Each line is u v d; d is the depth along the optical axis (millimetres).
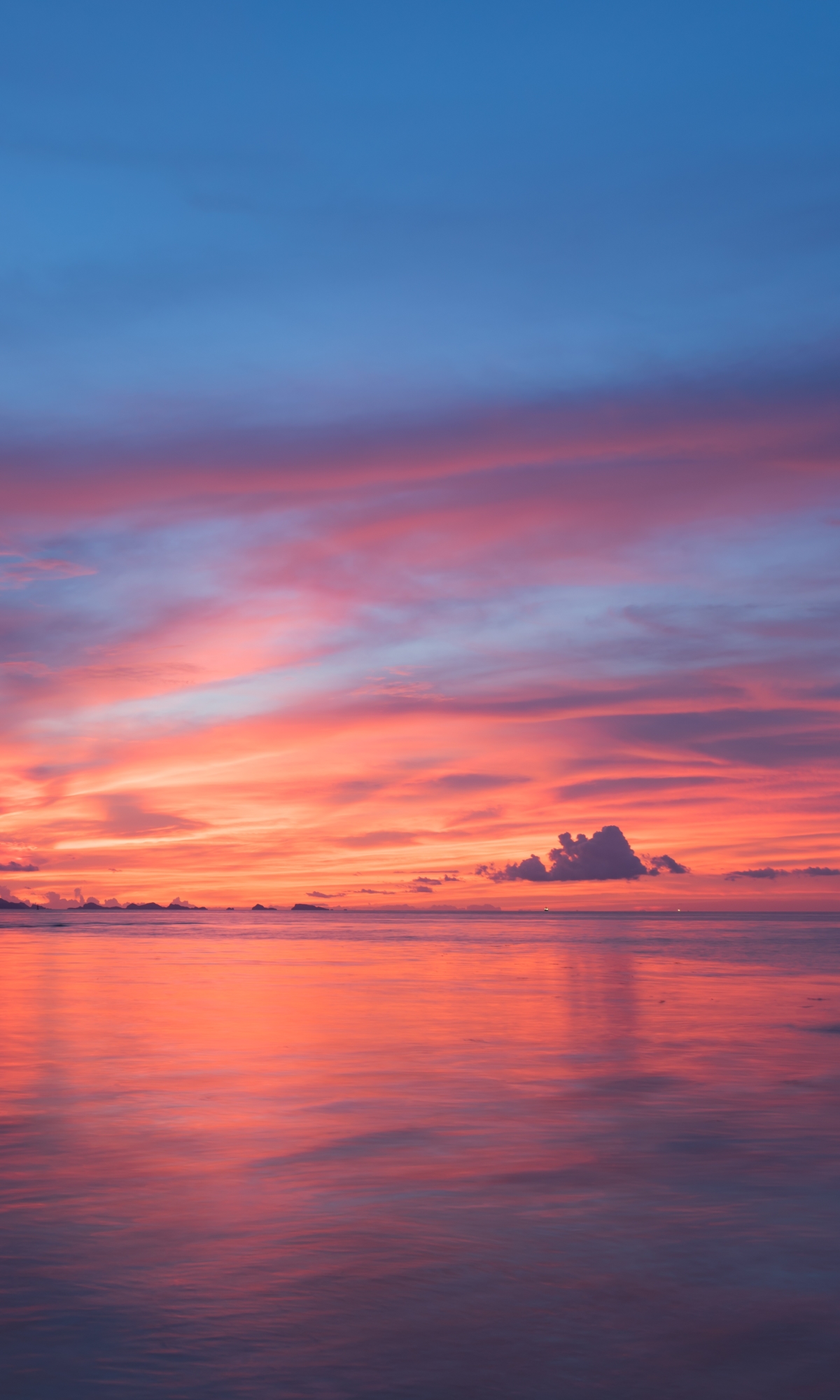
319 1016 26266
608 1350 6520
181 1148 11930
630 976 43344
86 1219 9211
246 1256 8234
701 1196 9930
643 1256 8227
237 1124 13211
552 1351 6500
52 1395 5918
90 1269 7949
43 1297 7383
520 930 152625
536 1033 22969
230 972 45312
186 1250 8383
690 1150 11828
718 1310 7145
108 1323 6930
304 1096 15203
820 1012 27812
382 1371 6223
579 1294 7441
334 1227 8992
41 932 131125
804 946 83562
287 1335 6738
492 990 35156
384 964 53188
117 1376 6172
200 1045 20734
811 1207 9562
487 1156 11539
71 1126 13125
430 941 96500
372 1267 7992
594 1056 19359
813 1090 15742
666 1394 5949
